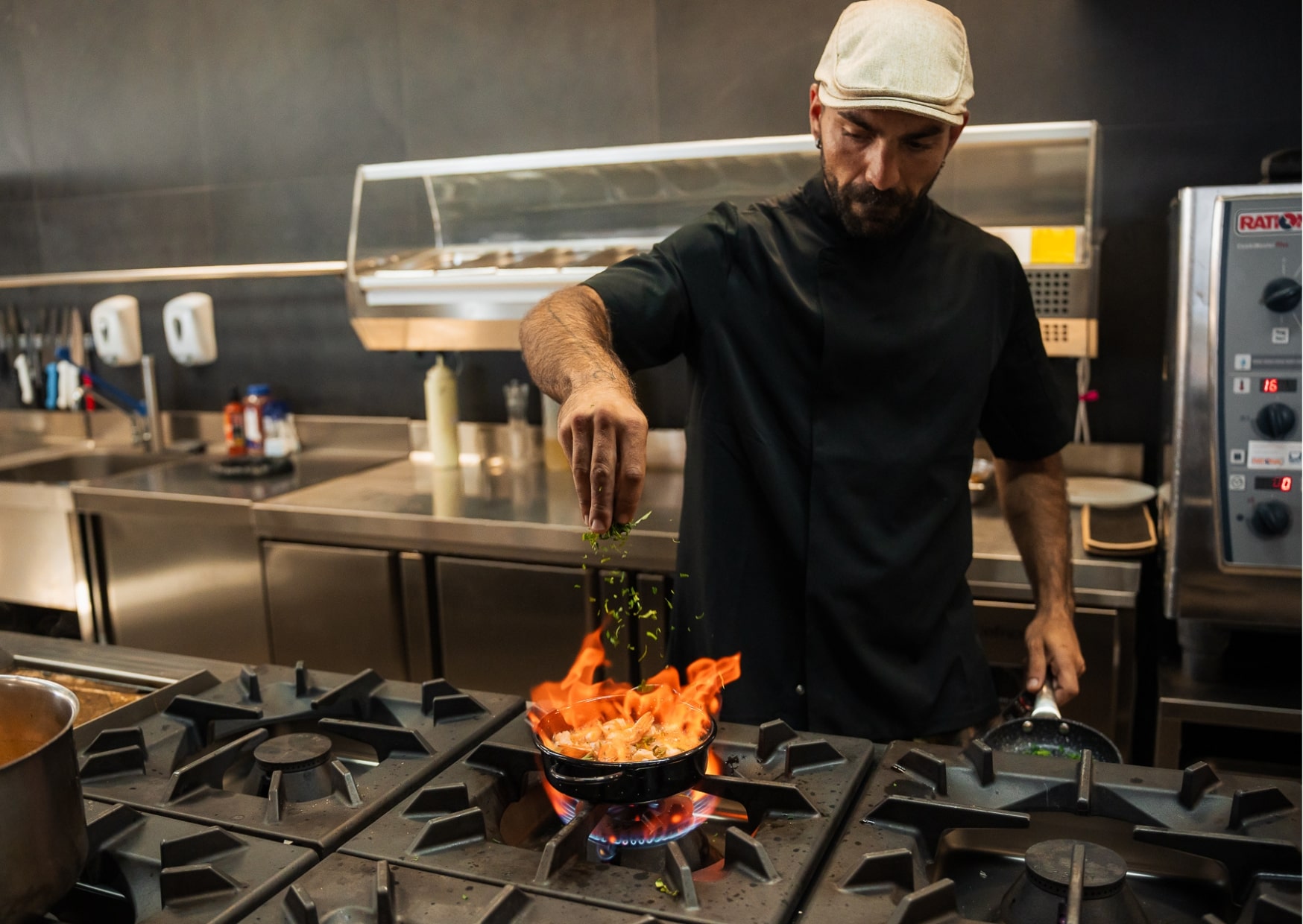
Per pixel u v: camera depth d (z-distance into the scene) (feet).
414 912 2.45
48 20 10.97
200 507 8.58
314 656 8.47
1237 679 6.44
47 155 11.33
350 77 9.88
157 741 3.44
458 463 9.71
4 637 4.68
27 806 2.40
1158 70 7.58
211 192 10.68
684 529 4.91
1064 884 2.41
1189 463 5.98
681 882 2.49
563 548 7.45
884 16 3.92
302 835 2.82
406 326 8.84
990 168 7.41
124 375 11.44
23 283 10.21
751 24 8.52
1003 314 4.74
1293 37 7.27
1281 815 2.80
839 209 4.31
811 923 2.40
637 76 8.93
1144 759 7.89
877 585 4.51
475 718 3.60
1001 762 3.13
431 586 8.02
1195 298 5.86
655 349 4.55
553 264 8.36
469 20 9.37
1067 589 5.05
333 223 10.23
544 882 2.57
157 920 2.45
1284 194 5.66
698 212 8.24
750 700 4.67
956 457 4.64
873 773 3.17
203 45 10.38
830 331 4.48
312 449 10.60
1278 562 5.90
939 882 2.39
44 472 10.78
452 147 9.68
